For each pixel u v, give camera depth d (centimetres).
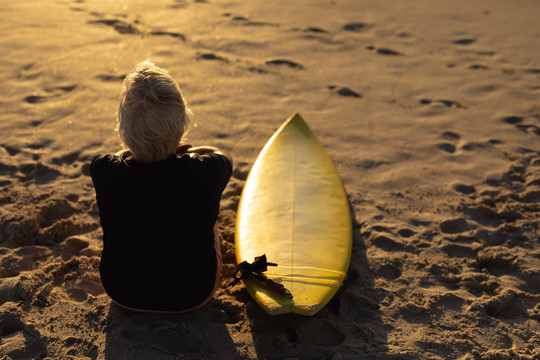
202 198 168
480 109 424
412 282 232
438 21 660
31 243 244
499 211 286
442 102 433
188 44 525
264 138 359
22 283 210
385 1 743
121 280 180
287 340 194
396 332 202
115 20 581
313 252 218
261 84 446
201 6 659
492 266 246
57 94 402
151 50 500
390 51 546
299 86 449
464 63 524
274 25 603
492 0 782
